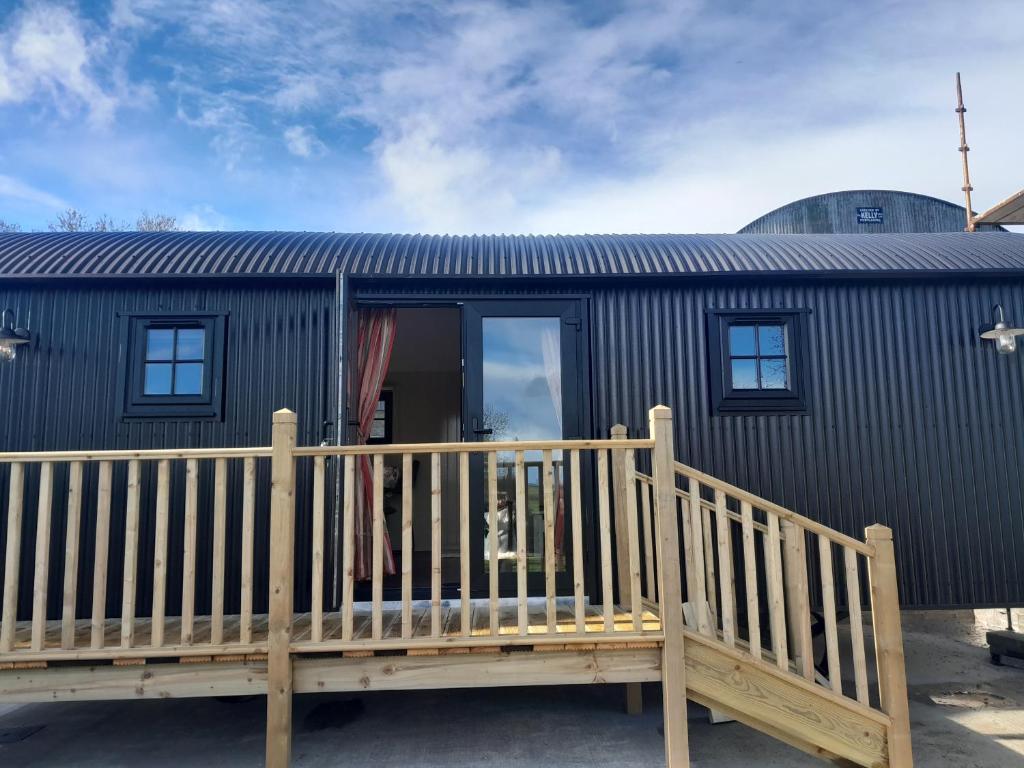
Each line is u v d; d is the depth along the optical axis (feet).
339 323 12.67
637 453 13.98
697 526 9.76
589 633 9.48
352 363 14.03
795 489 14.12
